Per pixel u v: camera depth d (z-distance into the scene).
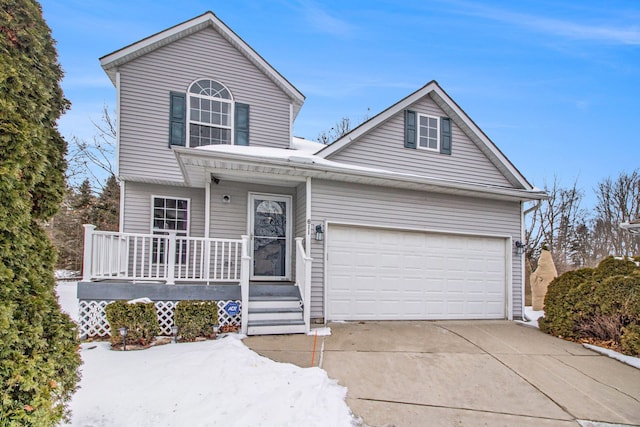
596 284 6.60
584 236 24.33
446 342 6.14
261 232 8.37
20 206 2.29
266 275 8.28
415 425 3.47
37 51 2.61
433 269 8.27
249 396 3.72
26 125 2.36
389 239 7.97
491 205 8.88
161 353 4.95
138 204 8.61
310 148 10.75
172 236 6.27
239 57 9.70
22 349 2.29
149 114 8.73
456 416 3.68
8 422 2.14
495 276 8.79
